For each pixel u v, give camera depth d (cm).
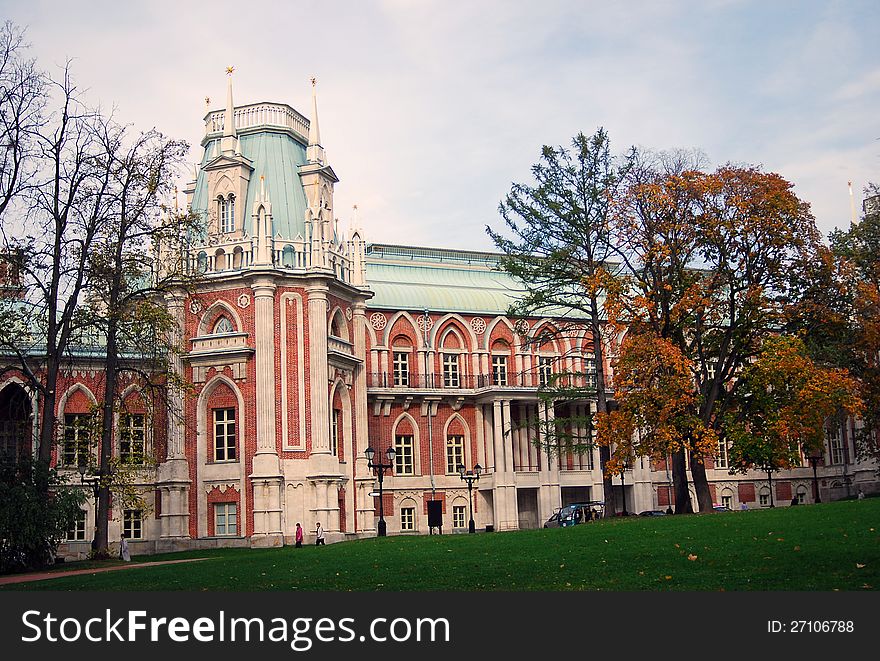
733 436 4712
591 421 5425
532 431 7631
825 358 5712
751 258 4784
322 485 5419
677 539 3017
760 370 4606
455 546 3428
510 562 2788
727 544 2783
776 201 4659
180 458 5562
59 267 4425
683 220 4847
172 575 3131
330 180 6181
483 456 7581
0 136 4209
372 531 6009
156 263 4981
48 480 4097
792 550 2534
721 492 8094
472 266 8156
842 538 2666
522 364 7781
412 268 7881
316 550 3912
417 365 7494
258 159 5988
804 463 8406
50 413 4366
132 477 4997
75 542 5603
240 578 2880
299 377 5525
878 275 5838
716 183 4759
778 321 4838
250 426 5462
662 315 4984
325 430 5528
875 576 2092
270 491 5334
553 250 5400
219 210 5875
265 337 5484
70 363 4972
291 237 5834
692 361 4891
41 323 4503
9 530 3806
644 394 4616
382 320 7438
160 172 4675
